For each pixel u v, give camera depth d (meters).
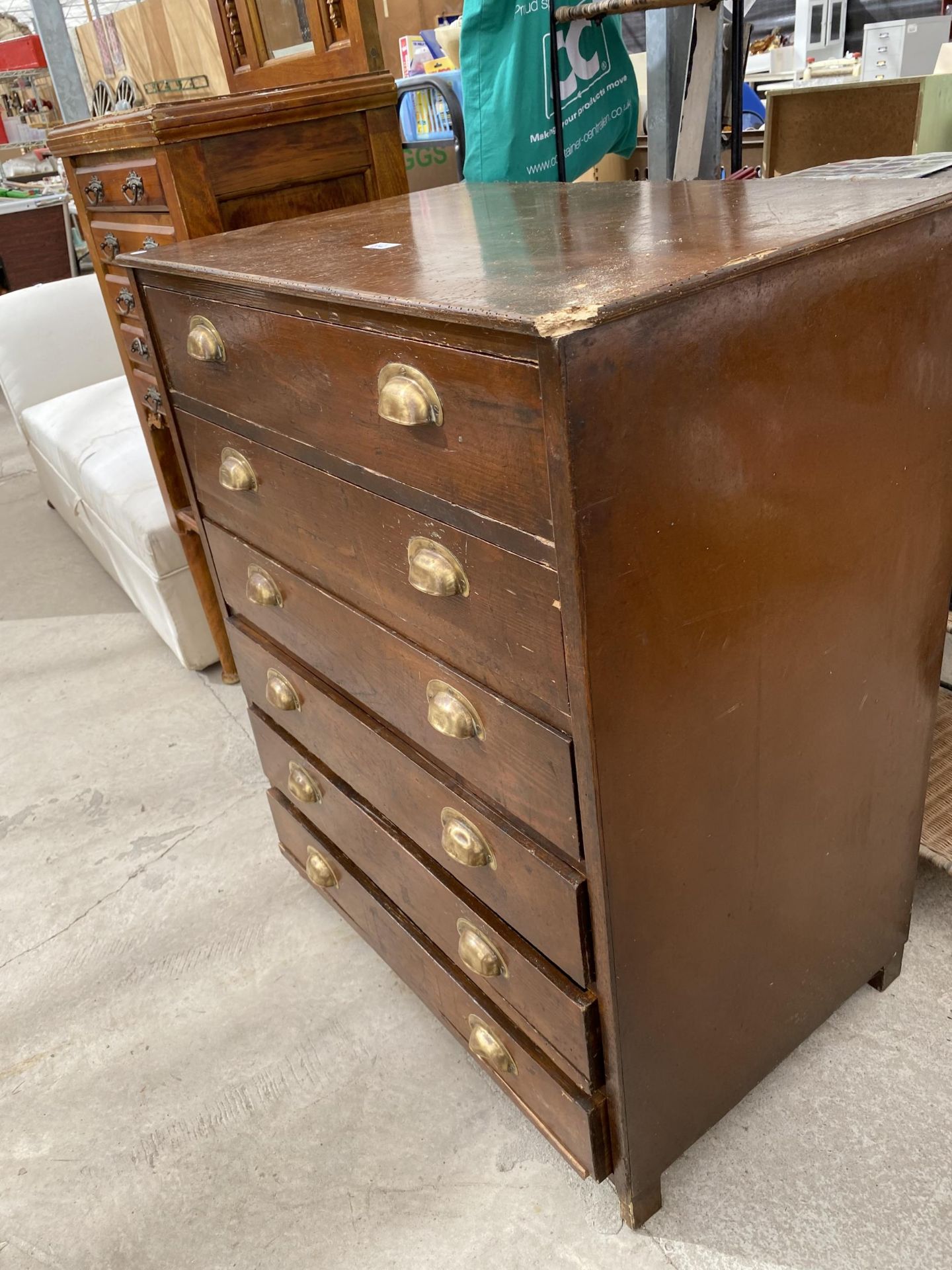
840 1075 1.29
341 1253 1.16
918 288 0.84
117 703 2.39
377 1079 1.38
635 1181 1.08
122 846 1.91
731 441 0.75
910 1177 1.16
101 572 3.09
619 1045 0.96
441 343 0.72
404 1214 1.20
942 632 1.13
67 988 1.60
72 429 2.76
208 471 1.31
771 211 0.86
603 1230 1.15
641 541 0.72
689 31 1.70
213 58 1.98
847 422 0.84
